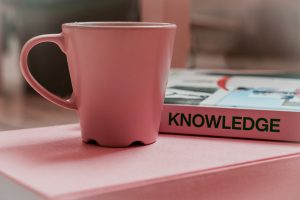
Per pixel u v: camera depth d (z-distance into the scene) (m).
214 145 0.47
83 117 0.47
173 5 0.95
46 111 1.08
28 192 0.35
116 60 0.44
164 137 0.51
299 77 0.69
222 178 0.40
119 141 0.46
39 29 1.25
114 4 1.04
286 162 0.44
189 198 0.39
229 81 0.65
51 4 1.20
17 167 0.40
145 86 0.45
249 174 0.42
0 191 0.40
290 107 0.50
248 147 0.47
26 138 0.50
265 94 0.56
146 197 0.37
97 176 0.37
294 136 0.49
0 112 1.10
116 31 0.43
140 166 0.40
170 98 0.54
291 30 0.88
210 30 0.94
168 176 0.38
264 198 0.43
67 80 1.06
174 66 0.94
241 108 0.50
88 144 0.47
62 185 0.35
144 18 0.96
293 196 0.45
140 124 0.46
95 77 0.45
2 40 1.34
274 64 0.90
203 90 0.59
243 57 0.92
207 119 0.51
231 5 0.92
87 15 1.11
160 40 0.45
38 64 1.13
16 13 1.31
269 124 0.49
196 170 0.39
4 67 1.34
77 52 0.45
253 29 0.91
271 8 0.89
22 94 1.27
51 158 0.42
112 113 0.45
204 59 0.96
